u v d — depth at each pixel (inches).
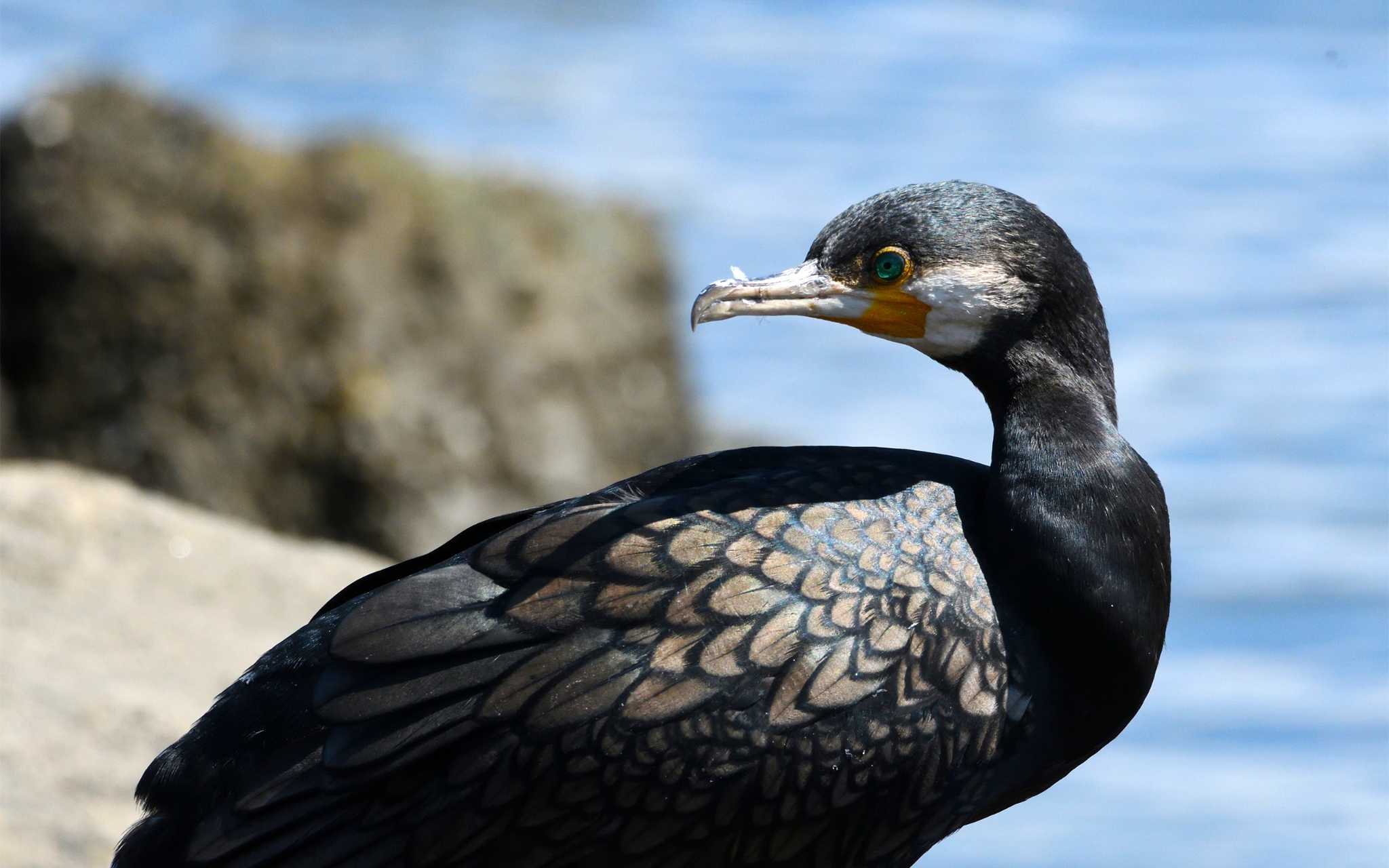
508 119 987.3
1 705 300.4
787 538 213.8
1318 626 570.3
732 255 824.3
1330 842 465.7
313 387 561.6
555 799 205.6
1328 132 960.3
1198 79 1046.4
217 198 566.9
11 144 565.6
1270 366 729.6
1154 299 786.2
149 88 578.6
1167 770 505.4
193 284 561.6
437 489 566.3
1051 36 1118.4
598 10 1159.0
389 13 1127.6
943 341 229.0
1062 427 223.3
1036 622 217.8
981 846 472.1
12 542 352.5
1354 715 523.2
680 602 208.5
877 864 219.9
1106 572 217.9
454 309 579.8
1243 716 526.6
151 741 299.9
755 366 784.3
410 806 206.2
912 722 211.2
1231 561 606.2
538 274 597.9
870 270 227.6
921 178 906.7
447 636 207.0
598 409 606.2
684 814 207.8
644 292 624.7
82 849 274.1
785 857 212.7
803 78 1058.7
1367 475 653.3
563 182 687.7
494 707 205.0
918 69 1064.2
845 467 225.8
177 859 207.6
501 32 1120.2
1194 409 701.3
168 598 350.3
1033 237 225.9
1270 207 871.7
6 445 558.3
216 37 1072.8
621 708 205.0
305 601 363.3
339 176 579.5
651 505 215.8
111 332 561.6
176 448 555.8
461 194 592.7
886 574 213.8
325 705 205.0
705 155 938.1
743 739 206.8
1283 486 652.1
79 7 1087.6
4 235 563.8
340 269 569.3
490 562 212.4
